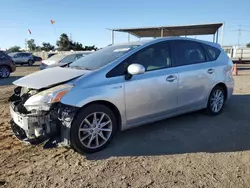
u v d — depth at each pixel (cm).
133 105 388
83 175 305
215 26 1756
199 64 488
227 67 544
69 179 297
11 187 281
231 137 418
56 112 331
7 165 330
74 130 338
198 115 537
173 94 436
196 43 501
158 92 413
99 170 316
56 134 336
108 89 360
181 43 471
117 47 449
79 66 421
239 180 291
